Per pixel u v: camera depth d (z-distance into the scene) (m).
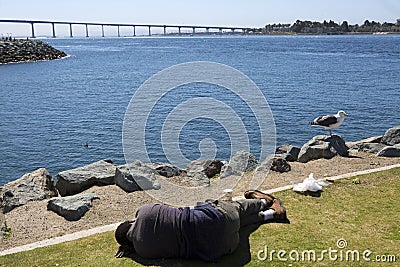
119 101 32.31
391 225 7.08
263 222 7.23
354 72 51.56
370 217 7.39
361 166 10.46
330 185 8.92
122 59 79.81
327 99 31.47
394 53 90.81
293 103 29.72
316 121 11.99
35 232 7.32
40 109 29.05
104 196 8.62
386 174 9.51
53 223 7.62
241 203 7.05
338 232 6.86
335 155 11.34
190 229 6.06
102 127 23.33
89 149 19.11
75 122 24.75
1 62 66.06
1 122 24.94
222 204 6.41
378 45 132.75
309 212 7.62
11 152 18.72
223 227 6.07
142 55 92.50
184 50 114.56
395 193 8.45
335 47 121.19
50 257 6.34
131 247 6.42
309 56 82.94
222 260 6.12
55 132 22.34
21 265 6.15
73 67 62.00
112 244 6.68
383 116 25.39
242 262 6.07
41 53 76.88
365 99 31.39
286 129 21.98
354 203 8.00
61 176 9.63
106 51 112.44
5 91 37.94
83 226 7.50
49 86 41.28
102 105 30.50
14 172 16.38
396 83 40.41
